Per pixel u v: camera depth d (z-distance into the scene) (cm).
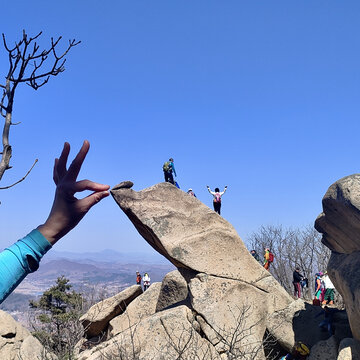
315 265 3516
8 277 154
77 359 1162
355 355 888
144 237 1266
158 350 1045
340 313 1121
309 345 1091
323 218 1011
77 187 161
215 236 1184
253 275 1186
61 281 2764
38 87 311
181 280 1473
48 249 162
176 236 1179
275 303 1180
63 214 162
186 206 1226
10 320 1381
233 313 1119
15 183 249
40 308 2645
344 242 966
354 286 866
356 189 889
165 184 1258
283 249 3462
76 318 1379
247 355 1066
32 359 1274
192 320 1095
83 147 163
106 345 1116
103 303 1541
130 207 1214
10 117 267
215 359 1048
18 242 160
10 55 299
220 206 1948
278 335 1123
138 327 1075
